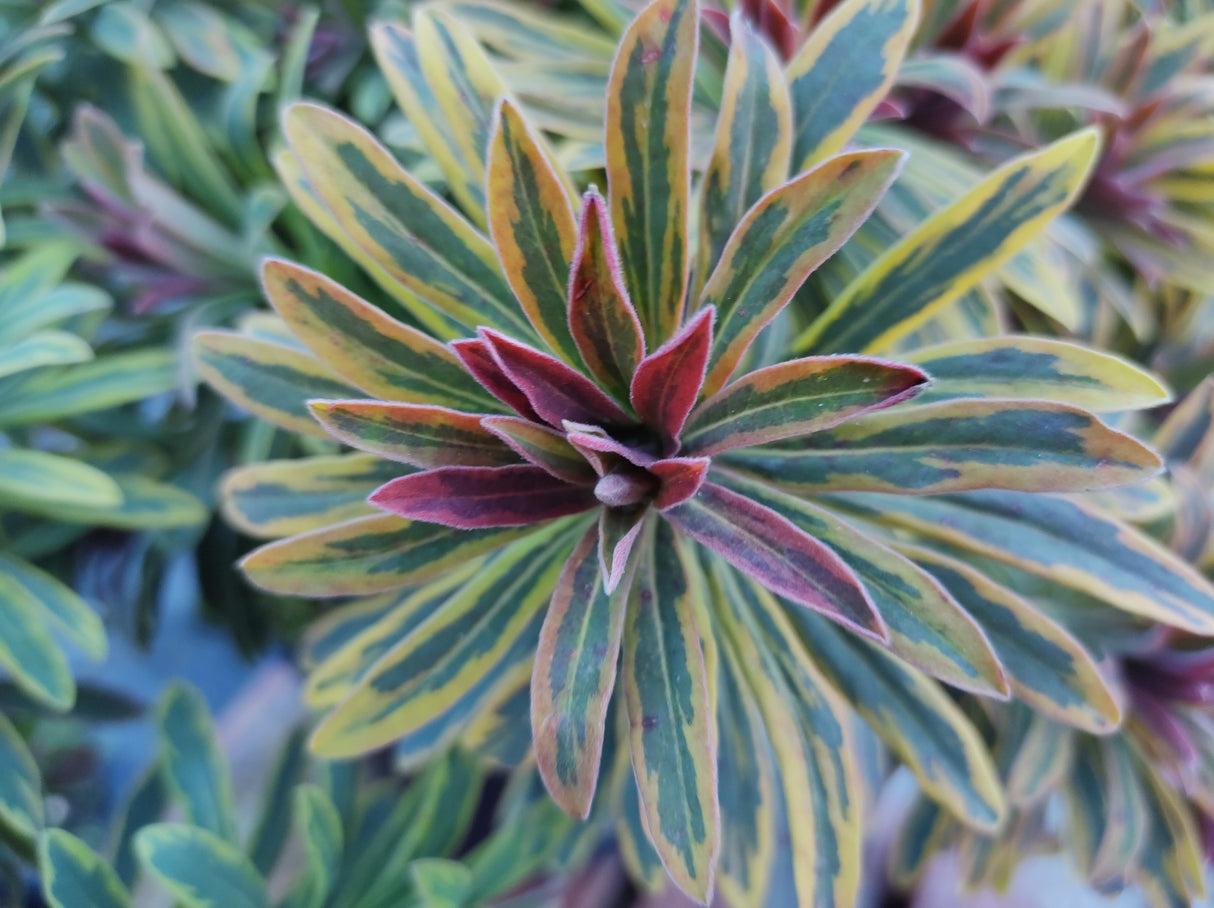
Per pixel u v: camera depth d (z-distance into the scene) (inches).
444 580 5.5
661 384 3.9
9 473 5.8
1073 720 4.7
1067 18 6.7
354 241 4.6
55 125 8.2
